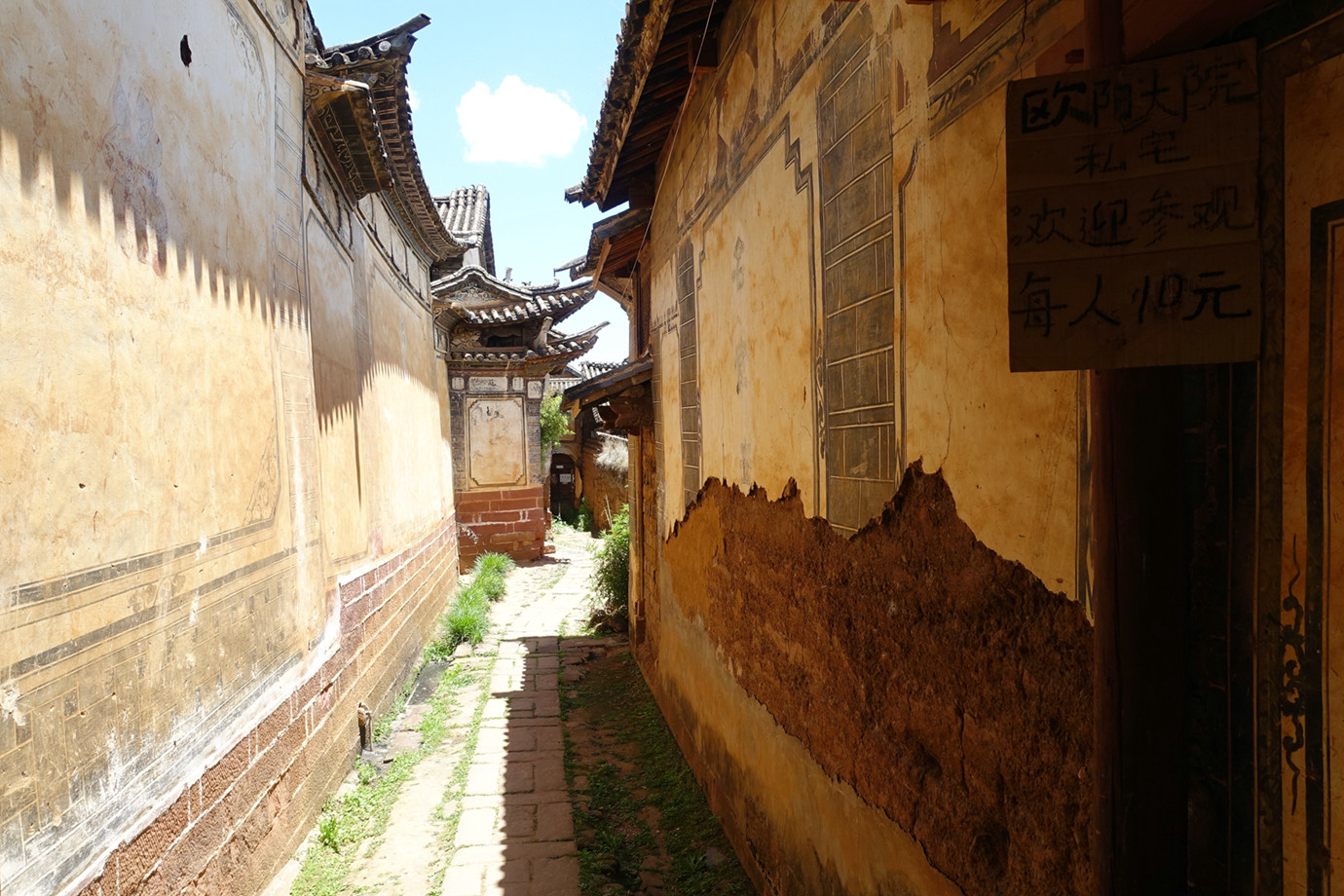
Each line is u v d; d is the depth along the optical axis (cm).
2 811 230
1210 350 136
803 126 357
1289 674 136
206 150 386
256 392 444
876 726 299
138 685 309
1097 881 160
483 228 1688
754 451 441
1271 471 139
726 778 511
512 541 1705
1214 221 135
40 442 254
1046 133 145
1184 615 153
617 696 824
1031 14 193
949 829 250
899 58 266
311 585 539
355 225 750
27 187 252
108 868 279
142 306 320
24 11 252
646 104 614
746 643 462
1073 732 190
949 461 242
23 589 245
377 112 697
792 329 377
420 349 1152
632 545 987
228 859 383
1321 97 129
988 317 219
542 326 1642
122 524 300
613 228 827
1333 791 129
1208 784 153
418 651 957
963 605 238
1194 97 136
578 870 480
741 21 449
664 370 721
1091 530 182
